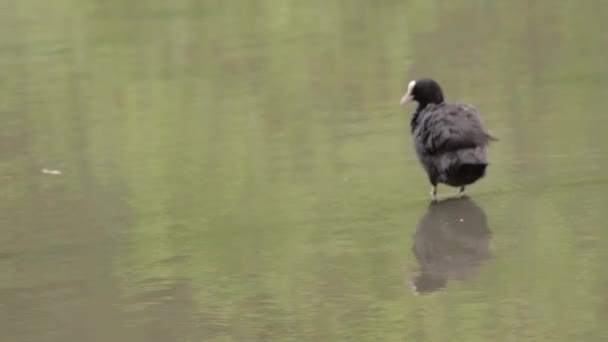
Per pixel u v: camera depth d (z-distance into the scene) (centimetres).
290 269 1174
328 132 1758
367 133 1733
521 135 1634
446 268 1143
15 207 1487
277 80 2188
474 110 1350
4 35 2881
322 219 1338
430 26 2592
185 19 2927
